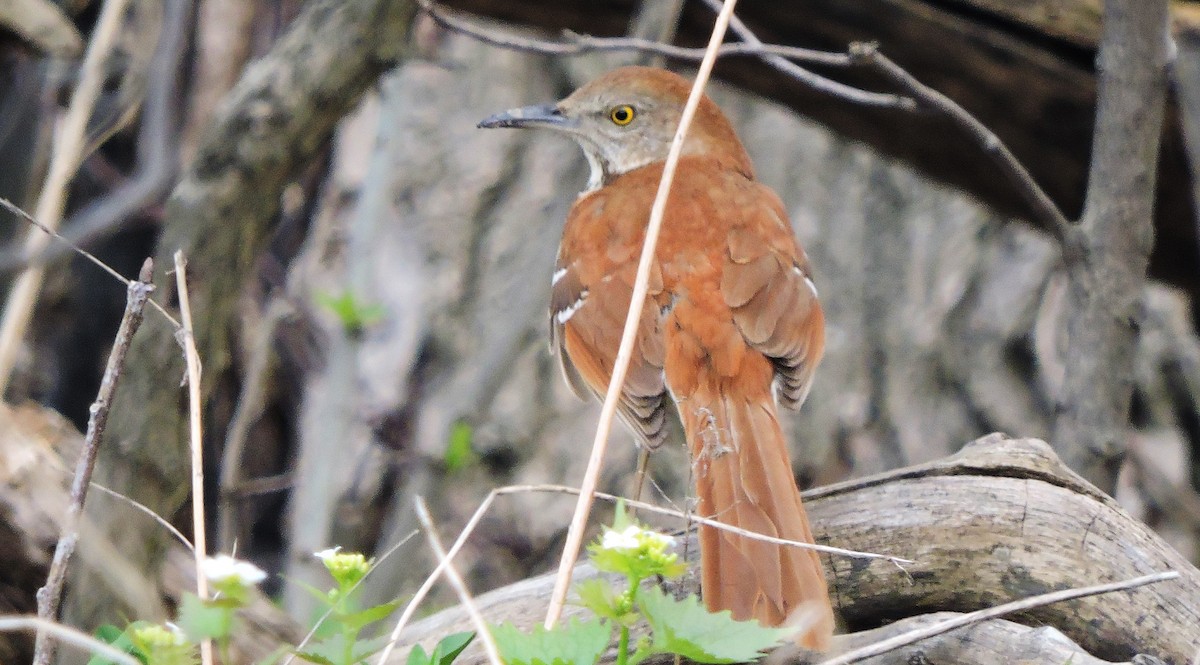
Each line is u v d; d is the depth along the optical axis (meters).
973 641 6.07
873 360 15.31
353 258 13.12
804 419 14.81
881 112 11.15
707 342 7.73
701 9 10.85
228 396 13.45
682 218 8.38
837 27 10.57
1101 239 8.68
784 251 8.28
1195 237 11.56
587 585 5.16
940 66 10.66
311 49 9.96
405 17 10.16
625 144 9.55
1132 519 6.71
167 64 11.44
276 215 10.53
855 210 16.27
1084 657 5.90
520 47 9.04
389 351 14.23
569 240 8.70
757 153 16.62
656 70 9.62
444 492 13.30
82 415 13.62
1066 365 8.87
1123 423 8.71
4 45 9.54
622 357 6.10
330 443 12.11
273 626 8.14
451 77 16.30
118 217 10.95
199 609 4.96
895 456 14.70
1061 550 6.58
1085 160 11.07
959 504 6.70
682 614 5.09
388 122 13.42
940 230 16.17
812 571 6.26
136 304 6.00
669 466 13.55
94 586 8.02
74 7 12.56
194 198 9.72
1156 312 15.49
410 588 12.69
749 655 4.98
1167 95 10.25
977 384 15.19
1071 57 10.52
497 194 15.54
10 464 8.02
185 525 10.32
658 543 5.11
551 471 13.91
